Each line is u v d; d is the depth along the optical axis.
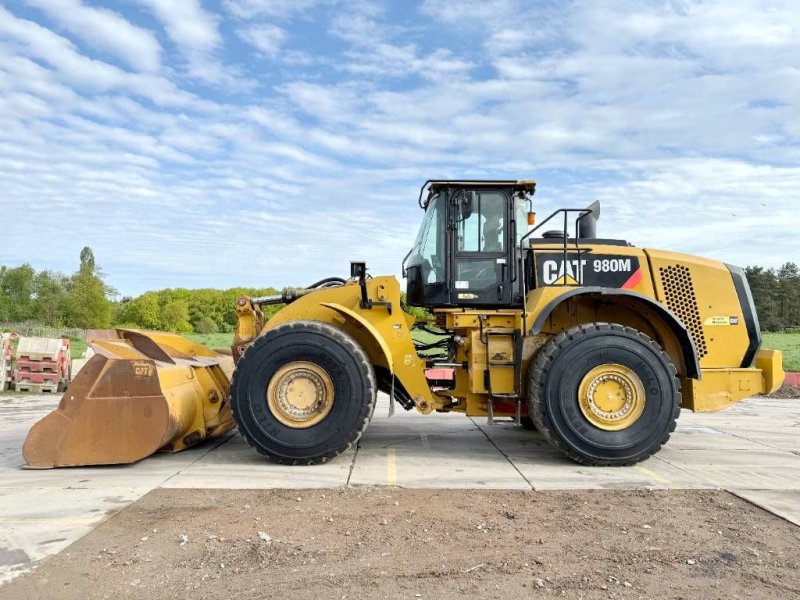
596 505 4.34
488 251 6.09
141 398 5.28
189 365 6.03
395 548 3.46
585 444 5.47
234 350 6.37
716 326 6.10
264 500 4.38
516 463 5.70
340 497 4.48
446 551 3.42
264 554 3.34
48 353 11.71
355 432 5.44
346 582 3.00
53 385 11.70
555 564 3.24
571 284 6.14
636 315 6.14
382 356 6.03
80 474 5.09
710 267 6.20
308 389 5.50
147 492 4.55
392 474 5.21
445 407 6.10
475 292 6.04
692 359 5.68
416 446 6.52
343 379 5.45
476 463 5.68
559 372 5.49
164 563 3.21
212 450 6.16
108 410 5.29
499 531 3.76
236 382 5.49
